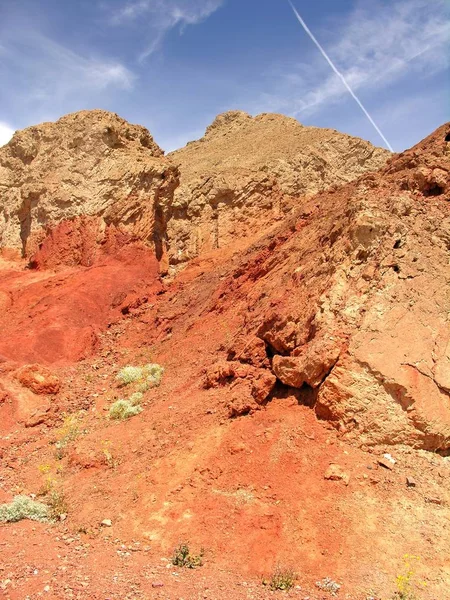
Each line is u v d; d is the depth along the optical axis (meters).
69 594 8.11
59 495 11.72
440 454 11.39
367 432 11.27
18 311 25.98
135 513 10.55
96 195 29.89
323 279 14.00
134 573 8.83
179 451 11.86
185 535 9.80
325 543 9.37
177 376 17.09
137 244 29.91
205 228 34.78
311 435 11.25
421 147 17.84
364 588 8.59
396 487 10.36
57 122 32.88
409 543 9.35
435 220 14.08
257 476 10.68
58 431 15.85
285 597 8.38
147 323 24.58
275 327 13.93
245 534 9.65
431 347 12.16
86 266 28.95
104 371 21.00
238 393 12.86
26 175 32.50
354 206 14.95
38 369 19.19
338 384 11.49
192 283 26.48
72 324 24.27
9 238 33.22
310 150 43.28
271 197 36.25
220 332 18.23
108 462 12.65
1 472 13.82
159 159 33.19
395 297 12.60
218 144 56.12
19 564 8.98
